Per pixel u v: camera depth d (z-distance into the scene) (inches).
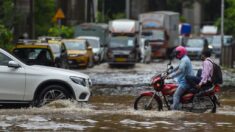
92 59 2588.6
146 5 5324.8
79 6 3941.9
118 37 2677.2
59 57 1592.0
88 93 1032.2
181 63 994.7
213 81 989.2
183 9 5920.3
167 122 897.5
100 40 3142.2
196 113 995.9
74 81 1013.2
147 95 1009.5
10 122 873.5
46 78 1000.9
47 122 879.1
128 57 2615.7
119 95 1366.9
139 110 1016.2
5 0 2107.5
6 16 2117.4
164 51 3398.1
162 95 1035.3
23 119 904.3
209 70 986.7
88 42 2719.0
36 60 1400.1
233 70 2396.7
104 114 979.3
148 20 3422.7
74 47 2491.4
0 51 1002.7
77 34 3196.4
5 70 987.3
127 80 1814.7
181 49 999.6
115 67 2593.5
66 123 873.5
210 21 6397.6
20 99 992.9
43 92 1002.7
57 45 1745.8
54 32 2859.3
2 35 1756.9
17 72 991.0
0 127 827.4
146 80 1811.0
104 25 3255.4
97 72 2230.6
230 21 3388.3
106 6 5777.6
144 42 2970.0
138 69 2437.3
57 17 2620.6
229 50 2645.2
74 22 3902.6
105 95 1365.7
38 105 1004.6
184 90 992.2
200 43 3582.7
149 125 865.5
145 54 2923.2
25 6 2509.8
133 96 1346.0
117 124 872.3
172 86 1000.9
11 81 987.3
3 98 985.5
